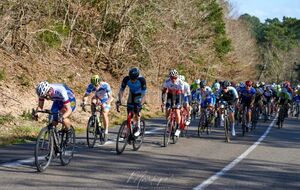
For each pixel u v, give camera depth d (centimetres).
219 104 1277
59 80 1652
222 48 3894
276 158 936
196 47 2900
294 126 1844
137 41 2119
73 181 621
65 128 716
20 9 1441
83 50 2062
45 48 1714
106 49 2112
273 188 652
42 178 626
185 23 2566
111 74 2144
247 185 660
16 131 1030
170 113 1031
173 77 1023
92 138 929
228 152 979
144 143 1042
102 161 784
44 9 1623
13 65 1473
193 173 726
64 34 1831
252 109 1509
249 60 5591
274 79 8775
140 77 891
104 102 972
